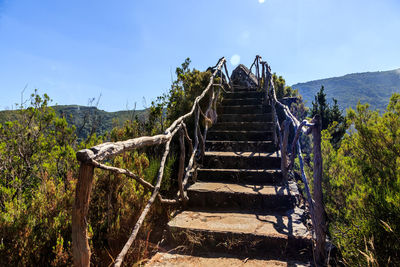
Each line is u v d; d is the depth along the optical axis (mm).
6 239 1995
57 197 2490
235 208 3295
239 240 2471
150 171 3473
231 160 4328
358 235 2252
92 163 1302
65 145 4121
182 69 6363
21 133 3975
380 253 2008
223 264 2262
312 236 2365
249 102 6824
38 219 2303
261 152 4699
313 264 2189
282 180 3742
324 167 3492
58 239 1956
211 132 5363
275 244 2400
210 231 2543
